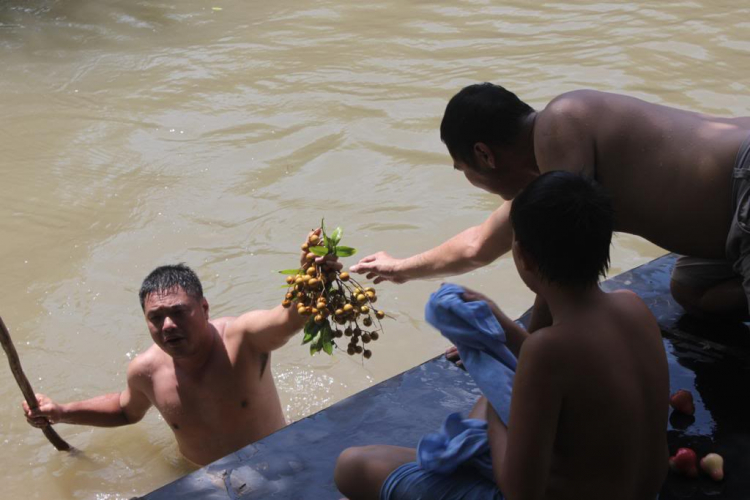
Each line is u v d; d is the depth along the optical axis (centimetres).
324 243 375
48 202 745
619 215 330
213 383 484
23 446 539
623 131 318
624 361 240
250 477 323
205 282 645
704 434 328
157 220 716
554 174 242
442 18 1059
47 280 662
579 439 241
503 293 626
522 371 237
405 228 684
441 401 356
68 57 999
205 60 980
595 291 245
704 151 312
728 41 944
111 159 801
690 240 323
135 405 514
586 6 1071
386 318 617
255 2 1140
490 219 410
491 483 268
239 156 793
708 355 371
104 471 518
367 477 284
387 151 785
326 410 355
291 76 930
